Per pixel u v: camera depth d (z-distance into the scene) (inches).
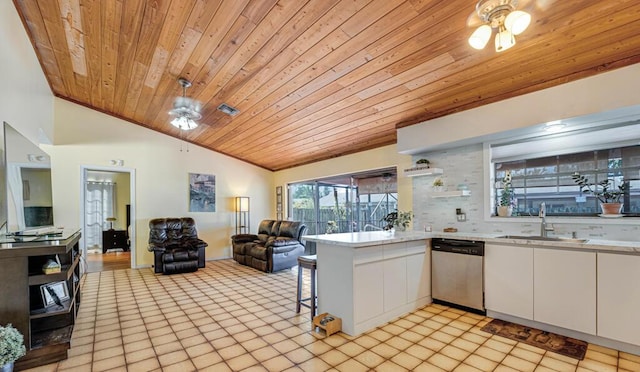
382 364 90.5
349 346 102.5
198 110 190.5
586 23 87.4
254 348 101.8
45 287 104.7
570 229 124.4
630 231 111.0
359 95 145.8
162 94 178.2
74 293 116.3
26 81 135.3
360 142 208.8
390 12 93.9
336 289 118.5
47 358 92.7
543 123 117.8
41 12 121.0
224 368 89.3
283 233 249.8
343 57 118.6
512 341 104.7
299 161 281.9
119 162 236.2
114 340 108.8
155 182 253.0
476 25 82.8
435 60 114.0
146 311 139.8
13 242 96.0
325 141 215.5
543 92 117.4
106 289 179.0
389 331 114.3
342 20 99.6
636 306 92.6
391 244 127.3
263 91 155.5
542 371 85.7
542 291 111.7
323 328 111.5
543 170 136.9
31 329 103.7
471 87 127.8
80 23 123.0
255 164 314.7
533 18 85.6
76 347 103.4
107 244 321.1
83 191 219.8
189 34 116.9
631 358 92.0
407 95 140.0
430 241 147.9
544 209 128.5
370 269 118.0
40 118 166.4
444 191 164.1
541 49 100.3
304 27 105.1
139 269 238.1
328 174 251.1
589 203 124.6
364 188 233.8
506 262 121.6
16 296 89.1
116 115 235.0
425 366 89.1
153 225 234.5
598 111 104.3
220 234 289.0
